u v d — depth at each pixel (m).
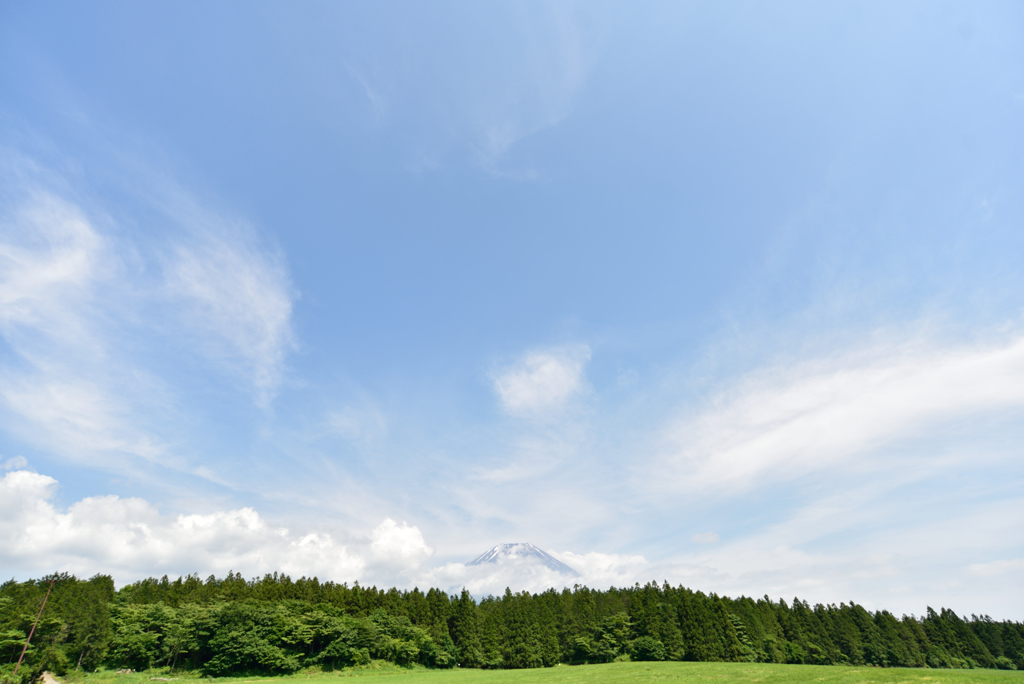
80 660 59.88
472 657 84.50
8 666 47.88
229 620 67.12
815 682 33.62
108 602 72.88
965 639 89.75
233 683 56.78
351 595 90.94
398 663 76.44
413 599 94.44
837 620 91.38
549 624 88.88
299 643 70.75
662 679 41.78
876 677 33.78
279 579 100.06
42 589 67.75
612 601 99.69
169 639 64.12
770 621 91.25
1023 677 34.56
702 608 84.00
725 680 38.28
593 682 42.69
